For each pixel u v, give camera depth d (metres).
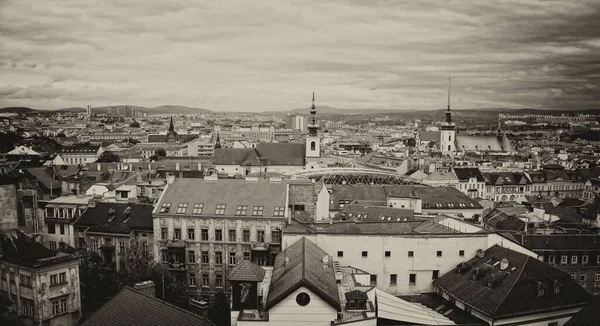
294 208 119.44
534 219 149.25
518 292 86.19
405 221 117.00
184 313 61.34
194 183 120.88
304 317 69.06
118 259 117.31
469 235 102.88
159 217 113.69
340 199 176.75
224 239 112.00
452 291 94.31
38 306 89.25
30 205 119.88
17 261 91.19
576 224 148.62
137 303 64.31
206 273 113.25
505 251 98.38
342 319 69.56
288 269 77.88
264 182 120.94
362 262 101.44
